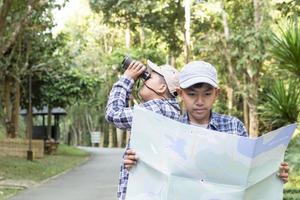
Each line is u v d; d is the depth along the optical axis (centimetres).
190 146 311
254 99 2250
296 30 653
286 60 653
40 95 2584
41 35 2214
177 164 313
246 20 2438
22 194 1209
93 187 1354
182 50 2534
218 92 339
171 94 379
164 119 316
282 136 311
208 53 2512
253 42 2173
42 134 2864
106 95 4216
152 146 320
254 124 2253
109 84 4109
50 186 1368
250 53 2200
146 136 321
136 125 322
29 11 1509
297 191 846
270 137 307
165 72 379
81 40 3675
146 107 362
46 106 2795
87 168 1947
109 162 2252
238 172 307
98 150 3341
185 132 312
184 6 2275
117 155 2741
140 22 2330
